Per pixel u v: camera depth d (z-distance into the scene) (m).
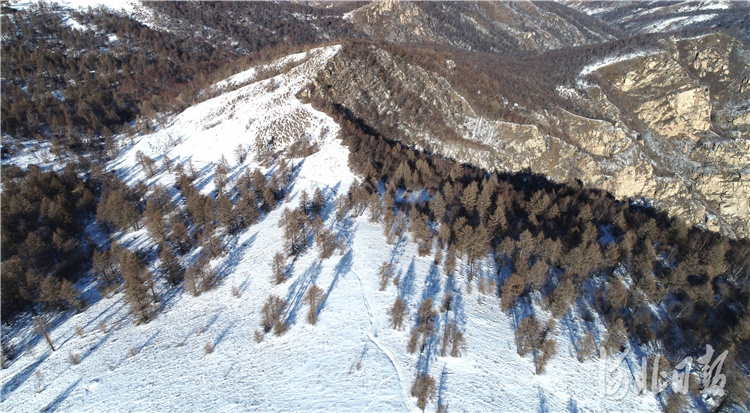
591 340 84.50
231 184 143.88
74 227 124.88
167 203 132.75
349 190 133.88
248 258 110.38
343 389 71.81
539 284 99.12
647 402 79.56
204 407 70.00
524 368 82.00
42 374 82.38
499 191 141.62
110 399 74.12
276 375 75.38
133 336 90.12
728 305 104.94
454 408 70.50
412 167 149.50
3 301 94.38
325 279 99.56
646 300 103.75
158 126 192.62
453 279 103.12
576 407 75.81
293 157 152.75
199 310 95.81
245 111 179.38
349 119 166.62
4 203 119.94
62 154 168.12
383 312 89.69
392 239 113.56
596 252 102.81
